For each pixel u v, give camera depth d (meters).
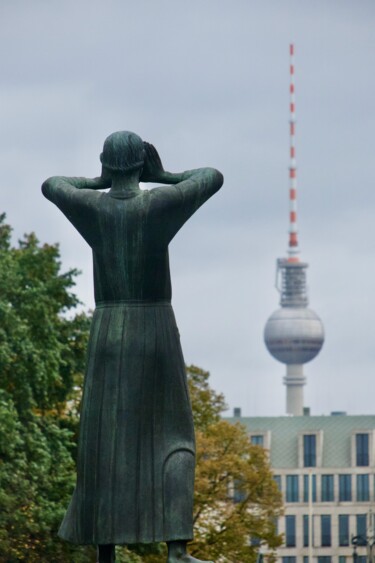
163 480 22.67
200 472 98.88
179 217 22.88
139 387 22.73
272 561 100.56
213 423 104.69
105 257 22.89
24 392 72.19
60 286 80.06
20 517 65.12
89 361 22.92
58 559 66.19
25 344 72.06
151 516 22.62
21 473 67.31
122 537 22.64
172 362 22.86
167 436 22.77
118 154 22.94
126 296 22.89
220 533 96.75
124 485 22.67
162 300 22.97
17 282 75.75
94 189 23.44
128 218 22.75
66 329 79.31
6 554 64.50
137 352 22.75
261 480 100.00
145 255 22.80
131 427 22.69
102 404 22.77
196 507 97.69
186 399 22.89
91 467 22.80
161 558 77.06
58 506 67.19
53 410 80.06
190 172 23.22
